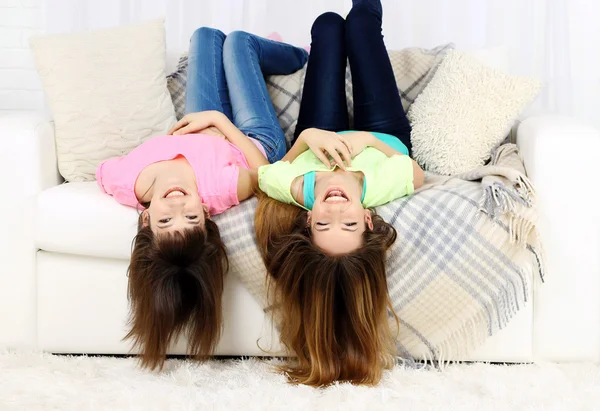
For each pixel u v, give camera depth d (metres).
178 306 1.60
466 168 2.02
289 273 1.59
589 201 1.63
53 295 1.74
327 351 1.58
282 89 2.29
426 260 1.61
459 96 2.05
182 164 1.70
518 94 2.04
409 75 2.27
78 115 1.95
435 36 2.81
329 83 2.09
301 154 1.89
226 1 2.84
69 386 1.54
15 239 1.75
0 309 1.76
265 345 1.72
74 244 1.70
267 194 1.73
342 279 1.56
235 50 2.18
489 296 1.61
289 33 2.83
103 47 2.04
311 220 1.62
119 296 1.73
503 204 1.57
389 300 1.61
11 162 1.74
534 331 1.67
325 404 1.46
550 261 1.65
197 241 1.59
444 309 1.64
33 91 2.94
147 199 1.70
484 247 1.60
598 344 1.66
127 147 2.02
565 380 1.56
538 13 2.78
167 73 2.33
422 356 1.68
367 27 2.10
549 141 1.64
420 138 2.08
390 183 1.67
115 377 1.61
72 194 1.71
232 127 1.95
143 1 2.83
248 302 1.71
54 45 1.99
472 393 1.51
